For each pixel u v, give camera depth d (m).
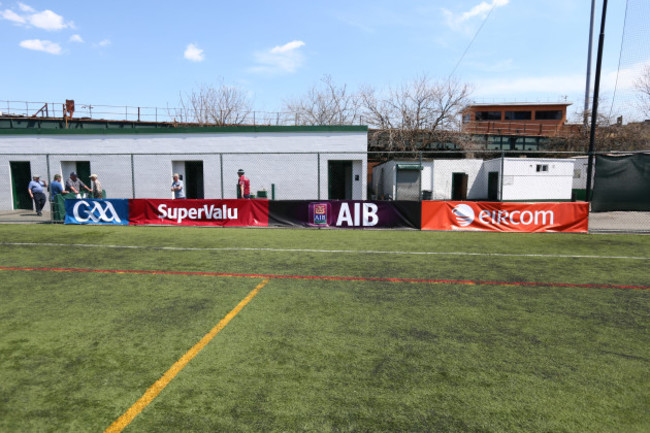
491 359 3.62
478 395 3.03
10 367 3.46
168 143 18.27
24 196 18.80
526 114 48.88
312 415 2.76
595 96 13.48
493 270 6.93
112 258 7.88
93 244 9.47
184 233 11.32
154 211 12.93
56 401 2.94
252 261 7.60
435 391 3.08
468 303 5.17
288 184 18.28
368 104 30.58
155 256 8.07
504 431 2.60
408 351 3.77
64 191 13.88
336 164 19.00
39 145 18.41
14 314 4.75
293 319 4.58
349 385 3.16
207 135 18.20
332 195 19.27
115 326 4.37
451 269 6.99
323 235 10.96
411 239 10.25
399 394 3.03
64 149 18.38
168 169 18.38
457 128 30.00
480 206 11.69
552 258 7.95
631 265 7.34
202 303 5.13
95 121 25.70
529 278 6.41
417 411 2.81
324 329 4.29
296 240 10.09
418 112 29.52
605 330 4.31
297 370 3.39
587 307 5.04
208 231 11.75
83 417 2.75
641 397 3.01
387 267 7.12
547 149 32.16
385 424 2.67
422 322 4.50
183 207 12.80
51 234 11.08
